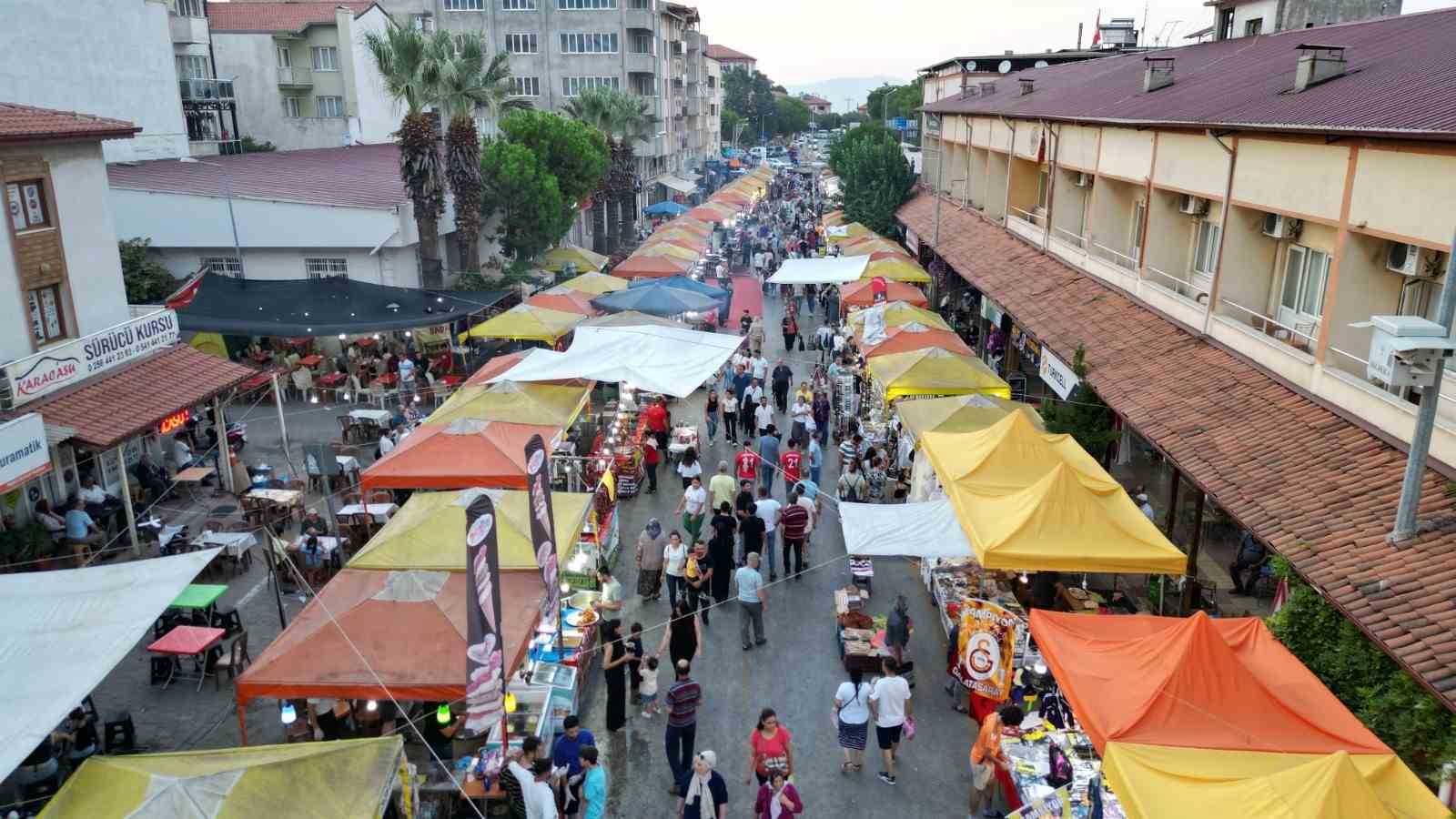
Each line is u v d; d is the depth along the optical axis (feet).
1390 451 34.76
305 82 167.22
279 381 86.28
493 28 210.18
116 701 40.81
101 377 58.39
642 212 208.85
